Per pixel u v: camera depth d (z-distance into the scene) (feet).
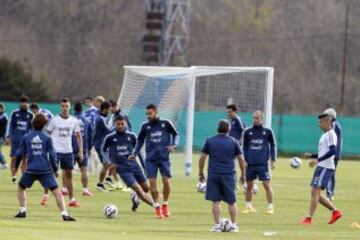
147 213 207.31
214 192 175.52
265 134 215.51
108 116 264.31
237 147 176.04
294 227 187.93
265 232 175.01
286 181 327.88
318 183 193.36
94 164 318.86
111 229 172.96
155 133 202.49
